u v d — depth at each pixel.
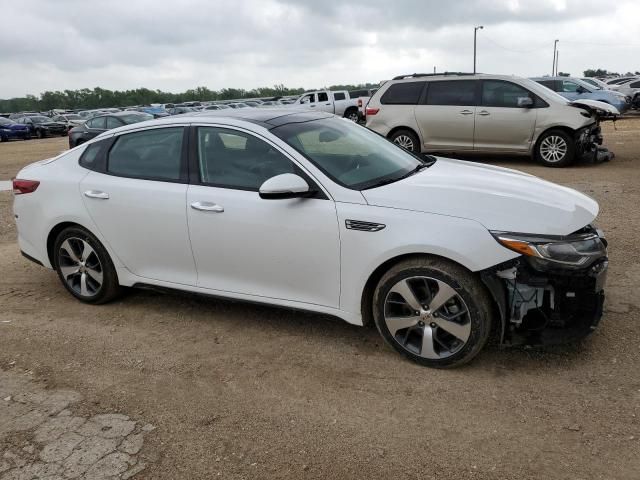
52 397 3.44
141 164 4.39
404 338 3.61
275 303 3.94
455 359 3.44
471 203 3.41
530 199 3.48
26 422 3.19
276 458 2.81
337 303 3.72
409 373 3.51
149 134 4.39
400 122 11.92
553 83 20.19
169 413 3.22
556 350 3.66
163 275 4.37
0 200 10.09
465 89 11.30
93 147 4.68
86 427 3.12
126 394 3.44
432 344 3.49
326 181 3.67
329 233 3.59
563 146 10.62
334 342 3.96
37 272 5.81
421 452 2.80
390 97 12.06
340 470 2.71
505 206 3.38
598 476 2.58
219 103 51.38
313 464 2.75
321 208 3.62
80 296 4.83
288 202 3.71
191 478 2.69
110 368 3.77
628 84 27.83
